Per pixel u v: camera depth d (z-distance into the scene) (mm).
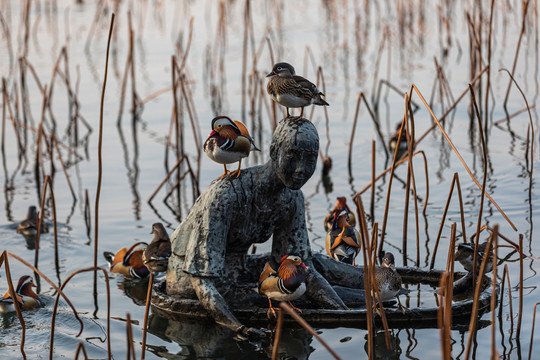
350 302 11234
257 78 23266
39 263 13500
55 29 39094
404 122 12500
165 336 10344
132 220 15883
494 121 22422
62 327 10672
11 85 28719
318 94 10969
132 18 42031
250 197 10812
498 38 33750
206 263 10695
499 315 10430
